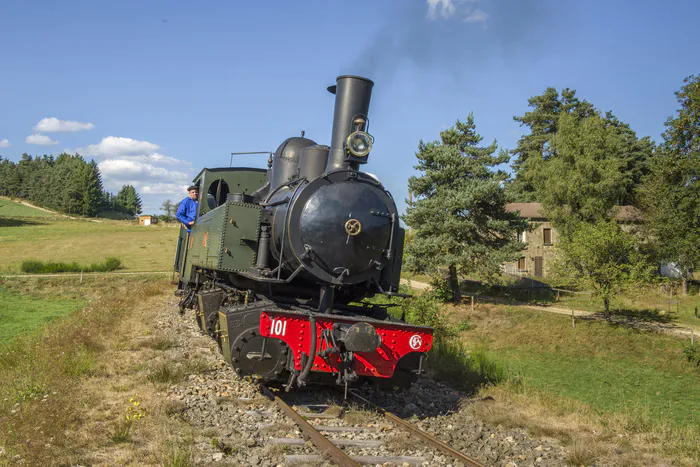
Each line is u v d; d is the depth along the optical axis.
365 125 7.73
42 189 166.62
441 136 30.83
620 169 45.28
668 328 23.58
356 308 8.44
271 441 5.71
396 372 7.22
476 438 6.29
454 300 29.95
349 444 5.75
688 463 5.81
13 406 6.27
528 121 57.81
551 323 24.20
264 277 7.45
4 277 34.81
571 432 6.74
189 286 13.84
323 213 7.15
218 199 10.94
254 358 6.84
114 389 7.59
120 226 95.06
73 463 4.97
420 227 29.39
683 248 24.91
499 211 29.06
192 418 6.43
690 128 23.59
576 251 24.36
